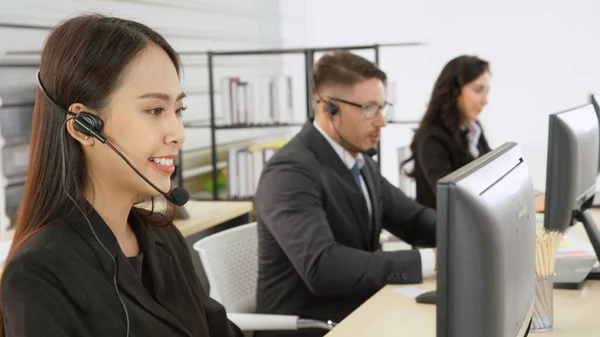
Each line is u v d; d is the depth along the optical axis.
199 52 4.87
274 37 6.05
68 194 1.38
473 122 3.90
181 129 1.44
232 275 2.62
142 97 1.39
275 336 2.46
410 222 2.82
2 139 3.08
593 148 2.37
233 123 4.54
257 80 4.48
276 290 2.51
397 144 6.04
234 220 3.68
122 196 1.45
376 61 4.52
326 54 2.65
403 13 5.89
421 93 5.93
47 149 1.40
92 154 1.40
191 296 1.62
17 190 3.33
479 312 1.12
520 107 5.80
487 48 5.79
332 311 2.46
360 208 2.54
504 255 1.18
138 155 1.40
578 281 2.22
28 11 3.40
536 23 5.69
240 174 4.46
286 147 2.56
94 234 1.39
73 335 1.31
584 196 2.33
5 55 3.27
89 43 1.38
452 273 1.08
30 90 3.41
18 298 1.30
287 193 2.43
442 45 5.86
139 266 1.50
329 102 2.56
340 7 6.01
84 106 1.38
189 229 3.07
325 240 2.36
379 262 2.30
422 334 1.85
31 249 1.33
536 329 1.85
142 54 1.40
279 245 2.49
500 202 1.20
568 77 5.68
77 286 1.34
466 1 5.79
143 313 1.42
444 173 3.65
